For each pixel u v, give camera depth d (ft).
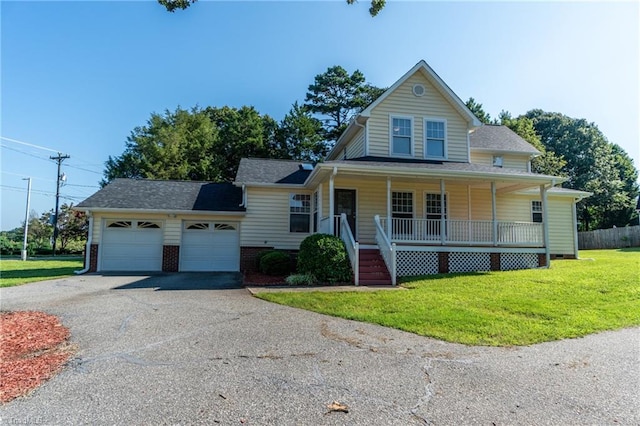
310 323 20.30
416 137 48.62
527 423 9.68
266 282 35.96
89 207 46.32
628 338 17.57
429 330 18.69
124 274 44.19
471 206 51.47
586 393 11.57
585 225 135.23
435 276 36.55
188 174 103.35
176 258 48.57
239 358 14.71
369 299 26.16
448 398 11.13
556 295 26.18
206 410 10.32
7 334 18.25
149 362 14.29
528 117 146.41
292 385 12.07
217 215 49.73
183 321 20.67
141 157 105.09
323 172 40.04
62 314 22.48
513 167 59.16
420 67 48.67
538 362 14.39
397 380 12.52
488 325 19.38
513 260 43.86
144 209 47.32
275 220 50.57
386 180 43.57
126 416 10.01
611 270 36.50
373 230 47.70
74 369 13.62
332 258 35.09
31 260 78.43
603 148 132.36
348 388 11.84
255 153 111.86
